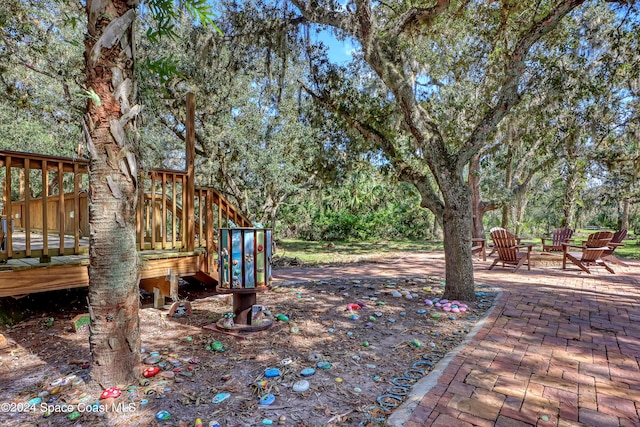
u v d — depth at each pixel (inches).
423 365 108.6
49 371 105.1
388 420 77.8
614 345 123.9
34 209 310.8
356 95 214.2
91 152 89.5
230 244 135.0
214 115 343.3
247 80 339.6
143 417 80.4
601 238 286.4
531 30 171.9
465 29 247.6
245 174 397.7
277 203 464.8
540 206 1027.9
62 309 173.0
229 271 135.4
